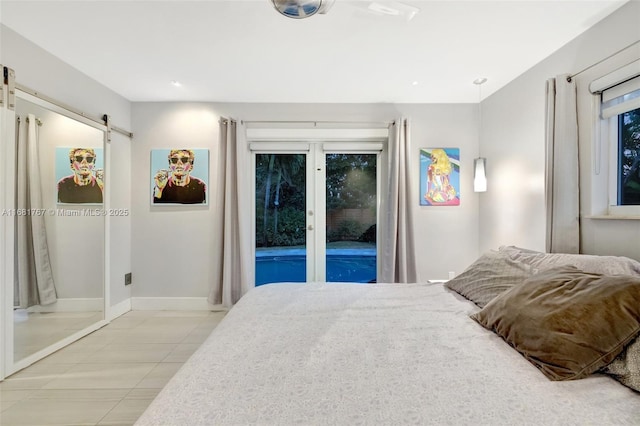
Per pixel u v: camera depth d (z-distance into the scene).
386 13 1.74
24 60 2.08
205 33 2.00
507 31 1.94
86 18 1.85
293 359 1.03
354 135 3.26
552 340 0.99
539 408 0.78
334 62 2.38
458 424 0.72
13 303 1.98
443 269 3.27
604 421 0.73
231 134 3.16
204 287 3.26
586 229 1.86
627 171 1.74
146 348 2.35
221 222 3.18
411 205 3.13
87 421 1.54
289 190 3.47
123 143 3.11
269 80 2.71
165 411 0.76
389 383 0.89
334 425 0.72
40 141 2.19
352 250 3.49
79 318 2.55
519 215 2.57
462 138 3.25
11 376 1.95
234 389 0.85
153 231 3.25
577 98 1.93
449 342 1.17
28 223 2.12
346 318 1.44
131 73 2.59
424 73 2.55
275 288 2.01
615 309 0.98
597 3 1.66
